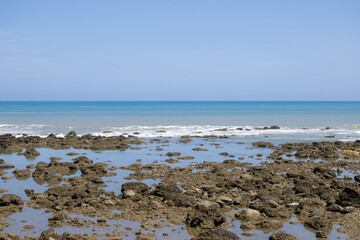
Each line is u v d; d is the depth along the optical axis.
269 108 158.25
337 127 61.03
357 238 13.77
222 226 14.84
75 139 41.56
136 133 49.00
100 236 13.73
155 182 22.30
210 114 100.69
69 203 17.27
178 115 94.50
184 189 20.31
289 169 26.22
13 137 41.00
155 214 16.25
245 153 33.56
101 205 17.09
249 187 20.52
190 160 29.92
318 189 19.78
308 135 49.12
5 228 14.41
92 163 27.95
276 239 13.41
